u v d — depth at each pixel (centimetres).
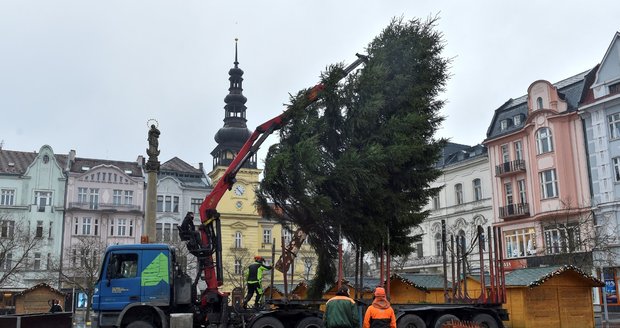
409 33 2062
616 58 3962
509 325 2231
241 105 6844
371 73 1917
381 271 1916
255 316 1602
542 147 4391
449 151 6012
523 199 4575
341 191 1855
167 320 1593
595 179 3978
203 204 1792
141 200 6356
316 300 1684
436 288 2806
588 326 2241
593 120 4041
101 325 1577
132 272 1608
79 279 5056
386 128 1914
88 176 6209
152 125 2230
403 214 1933
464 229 5216
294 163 1795
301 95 1934
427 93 2070
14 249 5147
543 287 2220
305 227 1919
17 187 5916
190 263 2566
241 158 1869
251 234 6544
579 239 3512
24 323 1725
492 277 1864
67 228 5972
